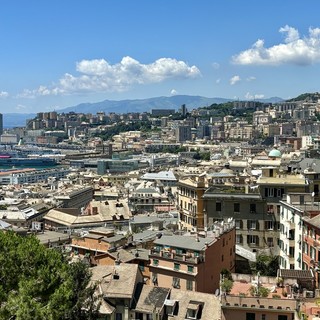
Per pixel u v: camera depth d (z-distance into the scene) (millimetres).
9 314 70438
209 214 162375
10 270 79062
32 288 74125
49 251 86500
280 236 143500
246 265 140625
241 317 91125
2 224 191750
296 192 153875
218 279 122062
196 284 109938
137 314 97750
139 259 121625
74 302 82125
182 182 194500
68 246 142875
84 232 159250
